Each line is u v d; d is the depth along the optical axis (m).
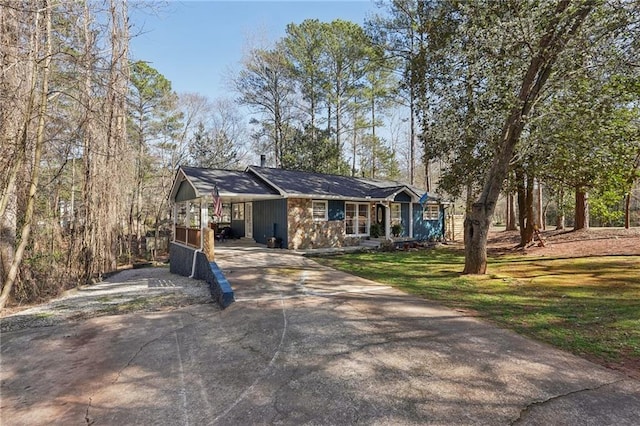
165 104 28.34
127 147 20.33
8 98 8.34
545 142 9.59
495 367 3.81
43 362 4.58
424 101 12.06
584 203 16.88
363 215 17.09
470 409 3.03
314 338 4.86
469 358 4.06
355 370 3.86
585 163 10.56
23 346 5.23
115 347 5.02
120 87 15.06
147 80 26.70
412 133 26.42
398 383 3.54
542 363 3.88
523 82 8.52
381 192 17.17
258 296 7.17
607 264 9.86
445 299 6.80
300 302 6.71
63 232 14.02
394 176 30.36
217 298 7.45
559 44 7.58
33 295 9.88
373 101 26.84
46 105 9.09
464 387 3.41
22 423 3.18
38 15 8.49
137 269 17.55
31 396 3.69
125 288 10.56
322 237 15.30
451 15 11.27
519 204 14.76
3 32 8.35
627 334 4.60
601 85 7.94
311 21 25.03
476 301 6.60
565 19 7.51
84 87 11.33
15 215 9.53
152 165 29.84
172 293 8.69
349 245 16.28
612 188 11.96
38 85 8.93
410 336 4.83
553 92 8.67
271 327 5.38
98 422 3.14
